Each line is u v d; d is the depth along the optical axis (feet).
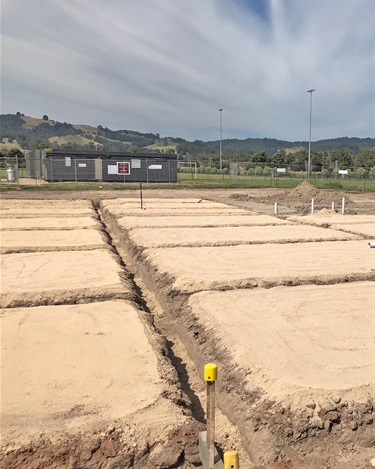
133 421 12.73
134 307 22.44
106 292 24.32
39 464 11.12
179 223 49.88
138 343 18.10
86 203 73.00
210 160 224.74
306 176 154.10
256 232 44.16
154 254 33.14
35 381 14.92
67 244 37.09
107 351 17.29
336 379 14.73
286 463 11.87
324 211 60.64
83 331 19.16
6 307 22.33
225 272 27.89
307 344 17.60
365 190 110.11
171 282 26.27
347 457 12.09
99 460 11.41
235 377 15.46
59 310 21.62
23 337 18.48
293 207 71.51
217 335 18.60
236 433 13.44
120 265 31.24
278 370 15.31
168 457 11.69
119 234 46.11
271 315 20.74
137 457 11.62
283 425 12.67
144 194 92.43
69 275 27.43
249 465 12.11
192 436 12.38
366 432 12.75
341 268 29.32
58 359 16.55
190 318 21.18
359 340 18.06
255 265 29.96
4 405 13.44
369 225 50.55
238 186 115.14
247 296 23.48
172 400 14.12
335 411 13.14
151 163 131.85
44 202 72.90
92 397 13.94
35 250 35.04
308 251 34.99
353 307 22.00
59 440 11.86
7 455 11.28
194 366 18.12
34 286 24.94
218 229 45.93
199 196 90.22
